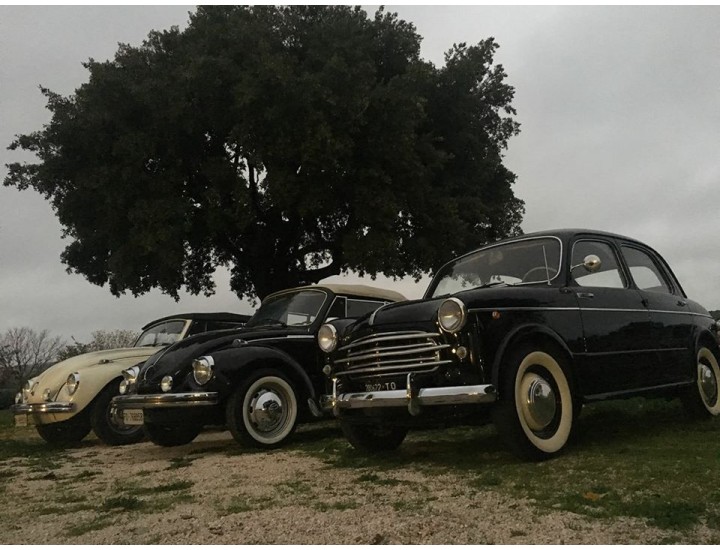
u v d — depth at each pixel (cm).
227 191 1758
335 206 1825
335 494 381
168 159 1734
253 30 1731
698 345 619
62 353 3450
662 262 645
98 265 2094
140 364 720
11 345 4097
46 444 825
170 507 369
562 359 468
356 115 1617
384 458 512
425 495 364
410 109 1708
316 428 784
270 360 648
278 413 638
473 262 581
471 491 365
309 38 1805
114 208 1703
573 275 510
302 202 1666
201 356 621
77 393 771
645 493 335
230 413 613
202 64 1577
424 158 1916
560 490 353
